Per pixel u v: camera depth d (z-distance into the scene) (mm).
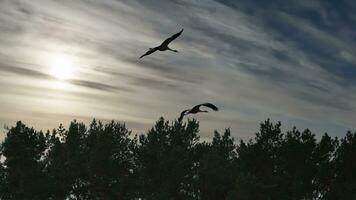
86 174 56906
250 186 45688
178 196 51469
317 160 54969
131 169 56406
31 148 58469
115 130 56938
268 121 56781
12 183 58000
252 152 55438
